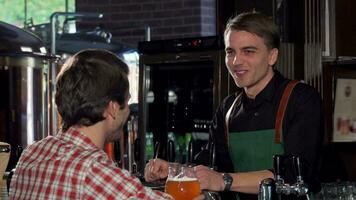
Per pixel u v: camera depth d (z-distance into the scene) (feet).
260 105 9.09
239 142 9.32
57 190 6.14
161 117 14.29
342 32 13.19
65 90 6.41
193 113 13.82
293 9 12.50
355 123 13.46
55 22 20.97
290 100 8.83
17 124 15.74
